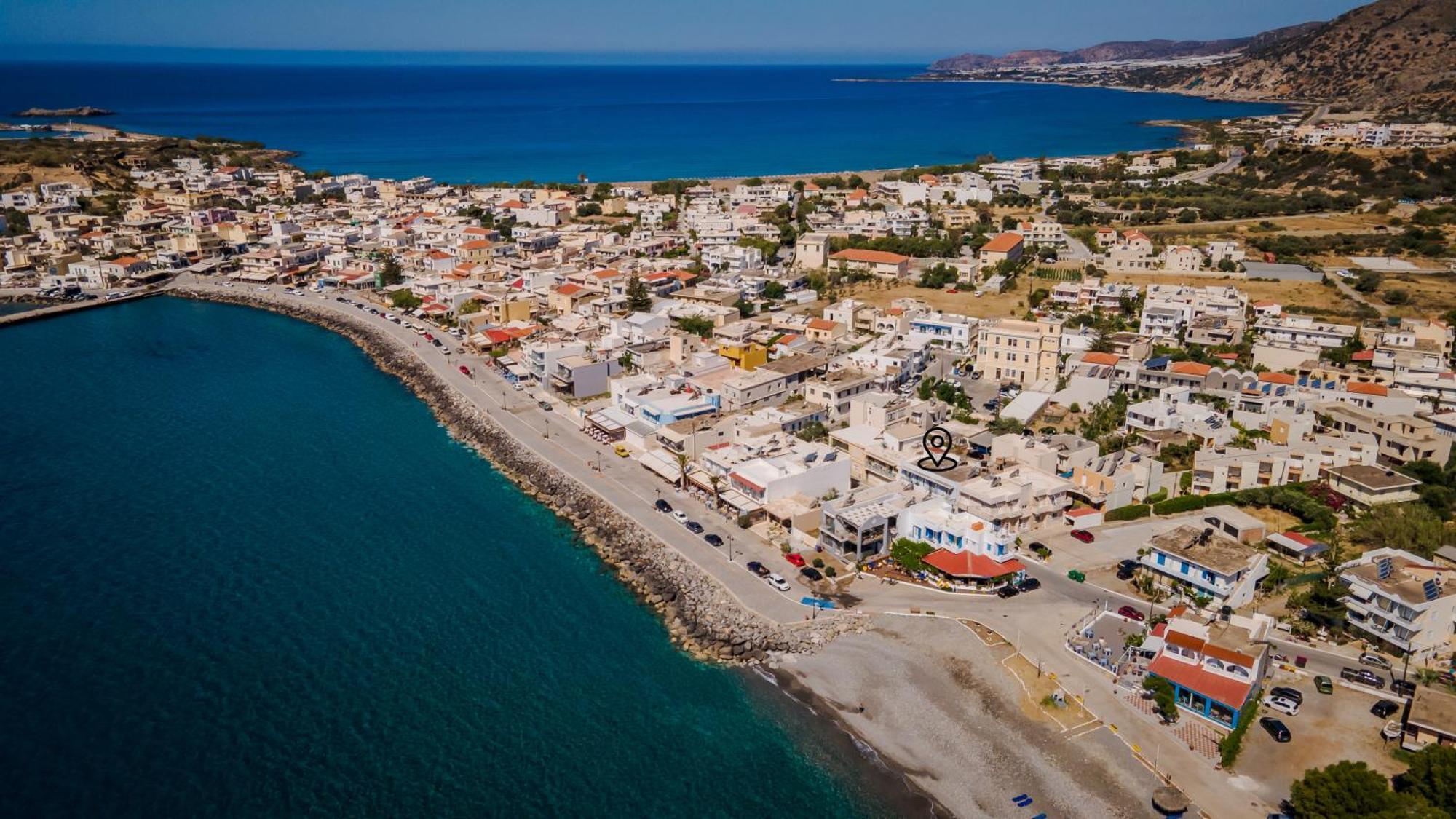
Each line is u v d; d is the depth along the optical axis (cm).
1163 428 16950
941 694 10769
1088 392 18650
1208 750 9688
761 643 11844
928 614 12212
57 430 18975
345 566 13838
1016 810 9150
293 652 11738
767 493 14512
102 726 10350
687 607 12656
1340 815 8238
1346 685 10562
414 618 12550
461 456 17975
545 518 15512
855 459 16388
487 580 13538
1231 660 10156
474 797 9544
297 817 9225
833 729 10419
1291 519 14375
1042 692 10656
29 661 11400
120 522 15050
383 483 16725
